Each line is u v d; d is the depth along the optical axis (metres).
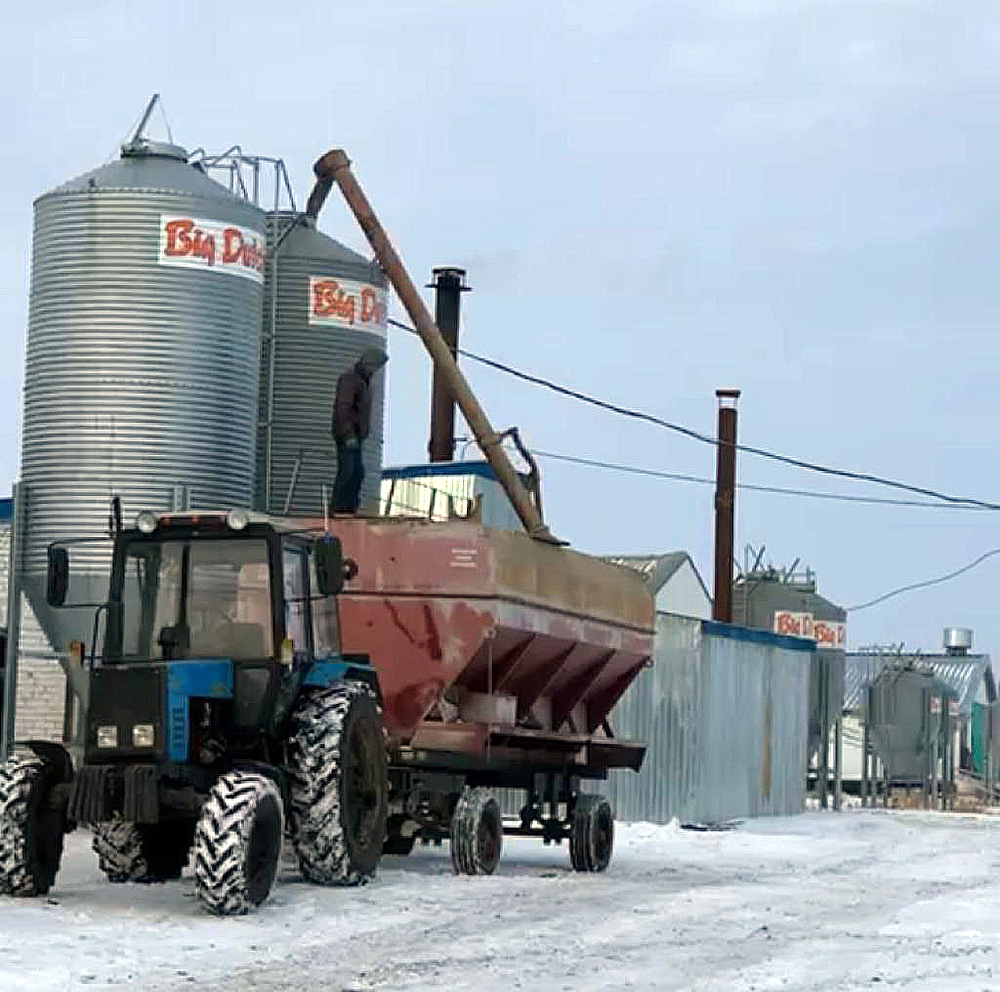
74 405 22.62
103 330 22.62
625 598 23.16
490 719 20.20
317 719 16.67
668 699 32.91
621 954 13.42
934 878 21.31
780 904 17.41
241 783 14.96
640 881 19.41
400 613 19.80
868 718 51.50
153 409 22.58
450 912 15.62
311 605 17.17
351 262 25.86
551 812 21.09
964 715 72.25
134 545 16.64
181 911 14.98
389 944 13.59
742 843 26.61
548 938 14.16
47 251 23.02
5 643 24.02
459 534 19.77
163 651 16.27
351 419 22.89
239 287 23.27
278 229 25.81
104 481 22.47
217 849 14.54
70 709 22.61
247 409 23.42
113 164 23.42
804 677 39.81
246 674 16.19
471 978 12.02
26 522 22.83
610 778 30.94
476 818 18.78
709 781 34.56
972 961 13.47
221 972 12.05
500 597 19.69
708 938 14.53
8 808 15.38
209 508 22.86
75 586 22.38
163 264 22.72
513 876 19.22
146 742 15.04
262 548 16.48
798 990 11.93
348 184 25.55
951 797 54.78
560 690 22.27
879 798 54.12
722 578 42.72
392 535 19.91
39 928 13.56
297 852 16.72
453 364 25.14
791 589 52.97
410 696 19.81
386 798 17.78
